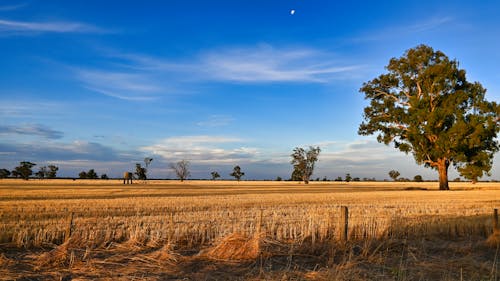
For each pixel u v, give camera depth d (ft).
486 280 29.68
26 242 39.55
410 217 59.52
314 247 38.55
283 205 90.99
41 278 28.81
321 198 118.62
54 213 68.54
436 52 172.96
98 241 41.65
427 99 163.94
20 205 84.33
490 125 156.15
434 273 31.60
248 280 28.71
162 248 36.91
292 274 30.19
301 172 417.08
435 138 169.07
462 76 171.01
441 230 49.52
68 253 35.63
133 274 30.25
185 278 29.37
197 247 41.37
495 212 46.26
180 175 441.27
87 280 28.25
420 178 583.58
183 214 67.31
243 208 82.23
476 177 163.22
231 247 36.04
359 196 132.16
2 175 473.26
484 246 41.93
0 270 30.25
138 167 441.68
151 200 105.60
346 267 31.22
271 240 41.14
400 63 173.17
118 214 68.49
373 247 40.32
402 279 29.19
